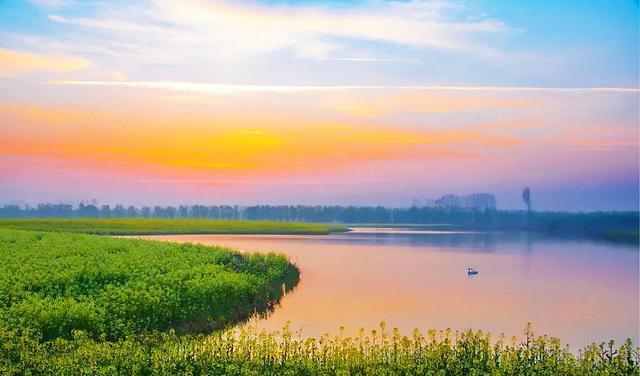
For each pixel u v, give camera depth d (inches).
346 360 690.8
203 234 4712.1
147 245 2204.7
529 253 3011.8
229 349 724.7
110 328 901.8
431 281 1721.2
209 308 1122.7
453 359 693.3
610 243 4269.2
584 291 1566.2
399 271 1991.9
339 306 1267.2
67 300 995.9
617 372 654.5
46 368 644.1
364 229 7573.8
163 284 1251.2
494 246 3612.2
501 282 1732.3
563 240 4697.3
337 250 2997.0
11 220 5167.3
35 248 1909.4
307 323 1081.4
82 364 651.5
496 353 717.3
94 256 1720.0
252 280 1400.1
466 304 1318.9
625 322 1143.0
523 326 1093.8
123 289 1120.8
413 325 1081.4
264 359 697.0
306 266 2138.3
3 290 1088.8
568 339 1003.3
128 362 668.1
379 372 658.8
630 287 1652.3
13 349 700.0
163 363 668.1
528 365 693.3
